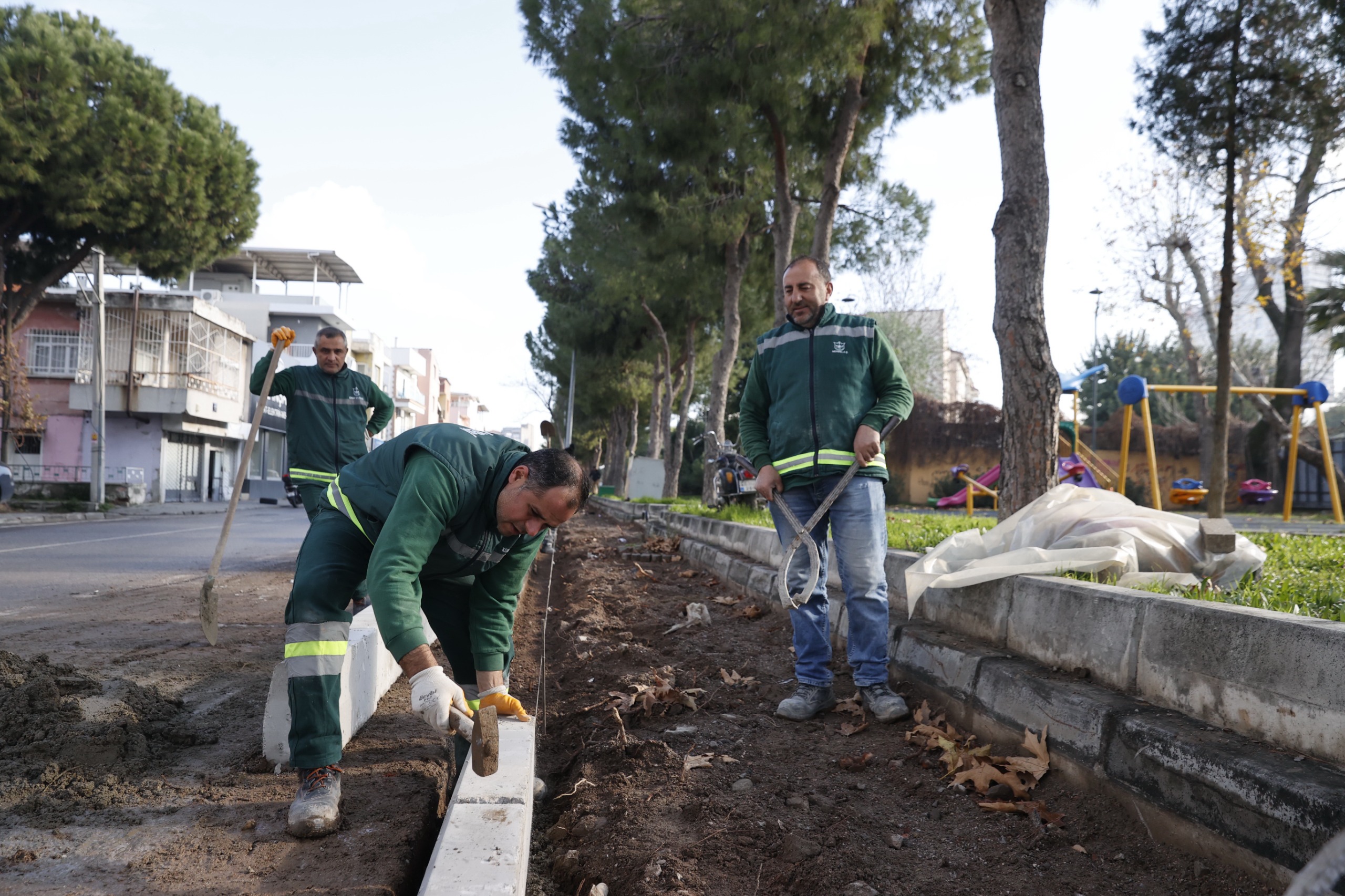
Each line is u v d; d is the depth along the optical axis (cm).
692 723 383
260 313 4134
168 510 2280
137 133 1931
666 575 945
